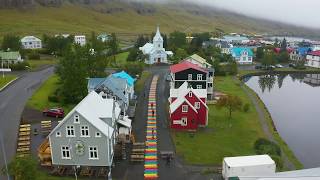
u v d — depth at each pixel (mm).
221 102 76000
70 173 50062
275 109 95750
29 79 104312
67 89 81750
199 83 92312
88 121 49938
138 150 57562
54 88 93188
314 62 169375
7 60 122875
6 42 148000
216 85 112750
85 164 52000
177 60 150250
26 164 42469
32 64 130375
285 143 66062
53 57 151125
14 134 61969
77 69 81750
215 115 79625
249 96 100312
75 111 49781
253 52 188000
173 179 49438
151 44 171375
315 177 38688
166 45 186250
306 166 57906
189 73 91438
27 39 171625
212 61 137625
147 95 94875
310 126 80688
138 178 49406
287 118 86875
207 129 70125
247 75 144000
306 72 156250
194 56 119625
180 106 68062
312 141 70375
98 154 51469
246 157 50250
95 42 110812
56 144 51281
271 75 151250
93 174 50281
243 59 170750
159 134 66438
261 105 91938
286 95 115188
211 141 63719
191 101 70375
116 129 60312
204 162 54844
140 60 147250
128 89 84438
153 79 116812
